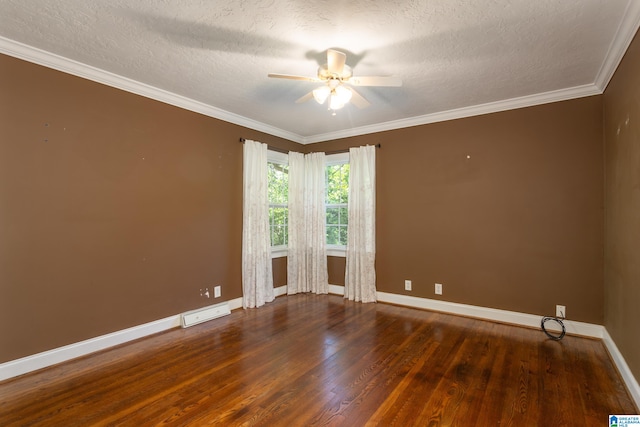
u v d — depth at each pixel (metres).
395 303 4.35
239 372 2.50
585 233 3.20
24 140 2.47
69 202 2.71
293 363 2.65
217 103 3.68
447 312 3.97
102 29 2.22
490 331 3.35
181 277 3.55
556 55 2.54
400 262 4.32
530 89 3.23
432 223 4.08
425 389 2.25
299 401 2.12
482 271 3.76
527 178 3.49
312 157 5.03
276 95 3.43
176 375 2.46
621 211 2.49
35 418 1.95
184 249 3.59
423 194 4.14
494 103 3.60
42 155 2.56
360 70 2.81
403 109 3.83
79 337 2.76
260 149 4.38
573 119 3.25
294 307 4.23
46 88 2.58
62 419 1.94
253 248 4.25
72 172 2.73
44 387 2.28
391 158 4.39
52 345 2.61
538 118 3.43
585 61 2.63
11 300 2.41
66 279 2.69
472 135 3.81
